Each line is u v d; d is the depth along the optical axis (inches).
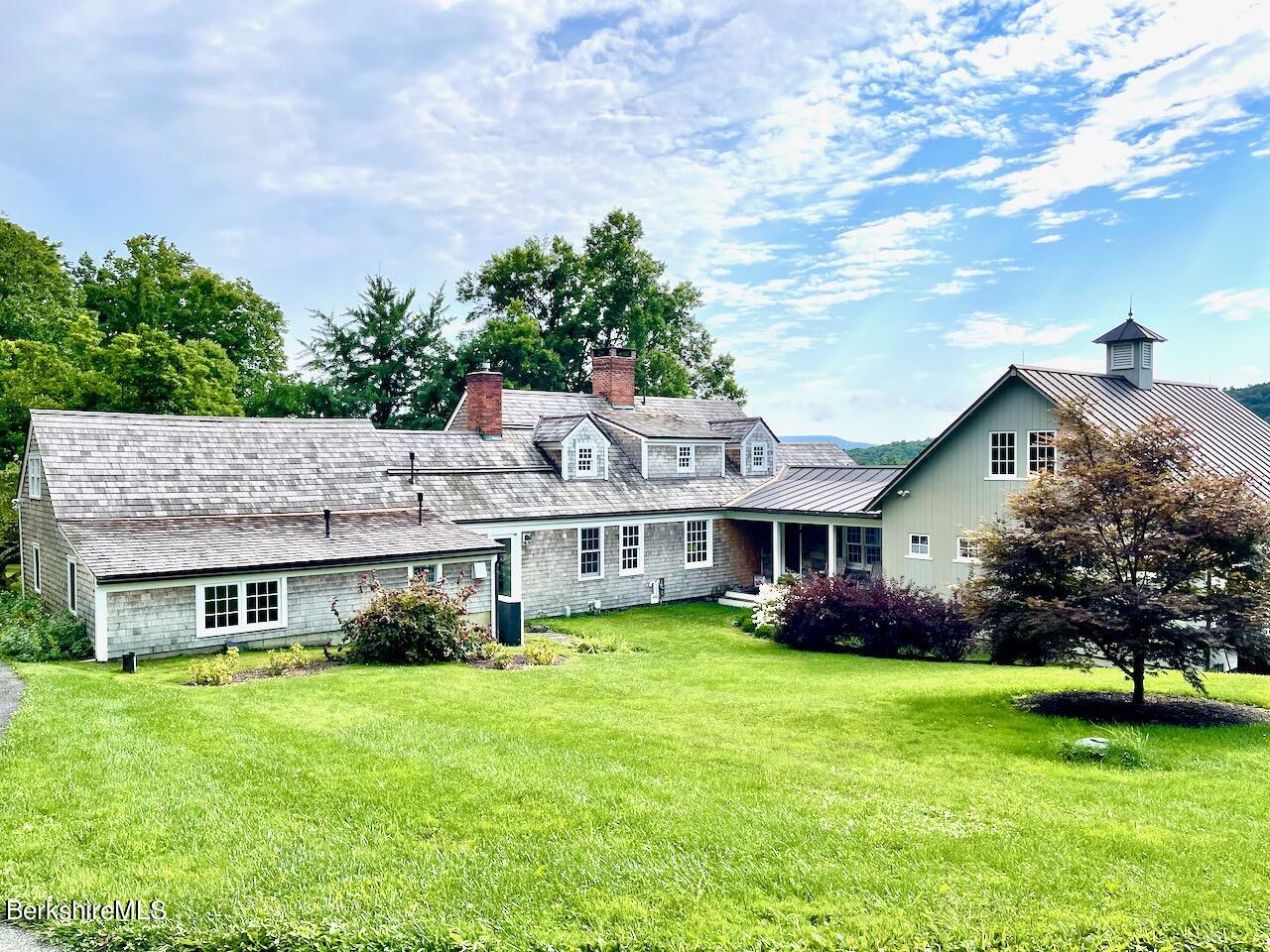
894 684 586.6
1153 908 237.1
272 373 1788.9
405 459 967.0
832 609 815.1
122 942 221.0
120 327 1690.5
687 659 737.0
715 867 261.1
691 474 1215.6
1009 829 294.5
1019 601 500.4
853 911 234.7
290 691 507.2
